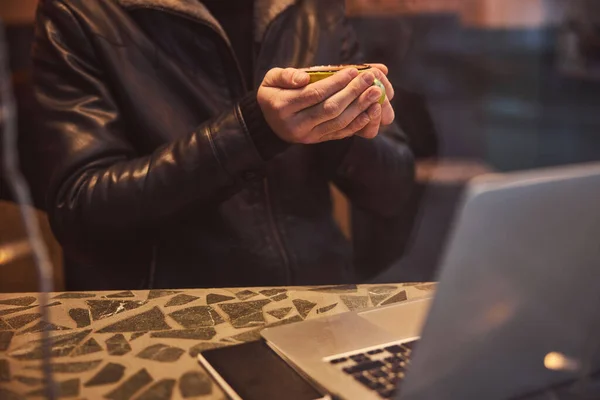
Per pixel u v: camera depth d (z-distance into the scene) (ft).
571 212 1.88
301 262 4.43
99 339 2.69
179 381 2.34
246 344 2.59
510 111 17.03
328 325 2.69
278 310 3.01
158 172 3.71
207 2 4.49
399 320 2.73
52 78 4.02
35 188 4.09
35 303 3.10
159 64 4.19
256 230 4.35
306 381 2.28
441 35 15.70
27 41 5.38
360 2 6.88
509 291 1.90
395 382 2.19
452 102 16.74
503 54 17.48
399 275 7.41
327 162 4.53
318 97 3.22
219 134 3.59
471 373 1.99
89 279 4.48
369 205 4.90
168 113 4.17
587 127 15.94
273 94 3.34
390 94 3.60
